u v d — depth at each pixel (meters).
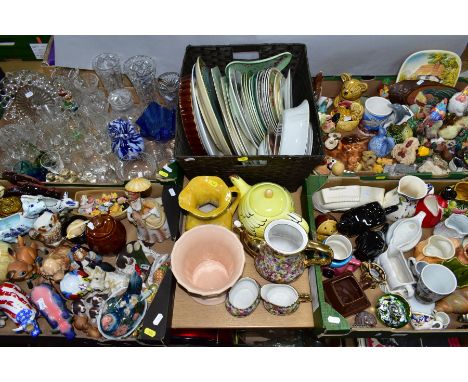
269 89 0.89
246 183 0.88
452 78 1.14
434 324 0.83
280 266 0.79
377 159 1.04
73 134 1.12
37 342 0.90
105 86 1.23
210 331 1.00
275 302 0.83
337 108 1.09
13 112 1.18
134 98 1.20
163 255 0.90
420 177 0.97
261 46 1.01
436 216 0.93
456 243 0.91
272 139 0.90
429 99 1.09
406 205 0.93
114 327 0.78
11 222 0.90
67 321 0.82
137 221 0.87
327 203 0.94
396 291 0.87
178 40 1.16
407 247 0.90
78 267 0.84
